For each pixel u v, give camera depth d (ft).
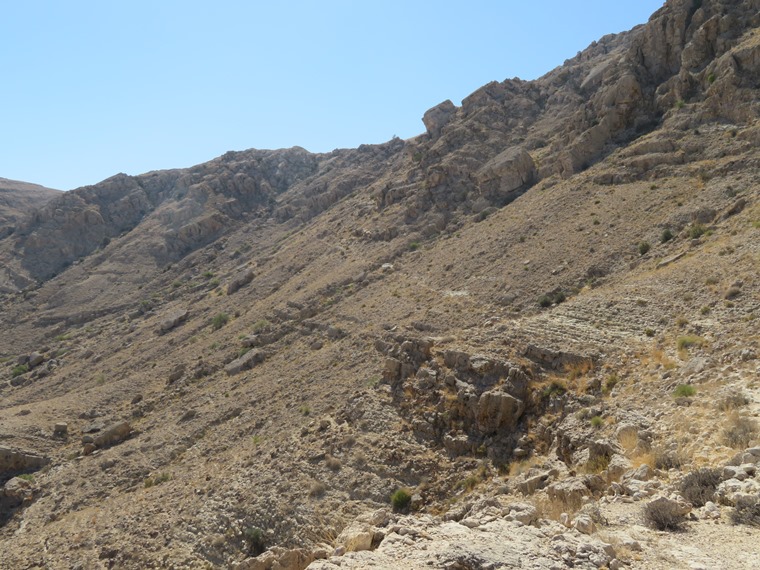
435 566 34.71
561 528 40.70
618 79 242.58
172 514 118.42
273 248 391.04
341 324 211.00
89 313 402.11
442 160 306.76
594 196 202.80
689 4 236.84
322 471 103.81
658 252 150.51
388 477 97.14
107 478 163.94
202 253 452.76
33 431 206.08
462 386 106.83
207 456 153.99
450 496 88.99
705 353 83.92
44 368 318.86
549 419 91.30
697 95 213.87
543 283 165.37
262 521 98.78
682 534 38.42
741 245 121.19
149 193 586.86
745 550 34.78
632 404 77.87
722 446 53.31
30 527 149.48
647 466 53.42
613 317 116.78
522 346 111.34
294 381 178.19
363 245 290.56
